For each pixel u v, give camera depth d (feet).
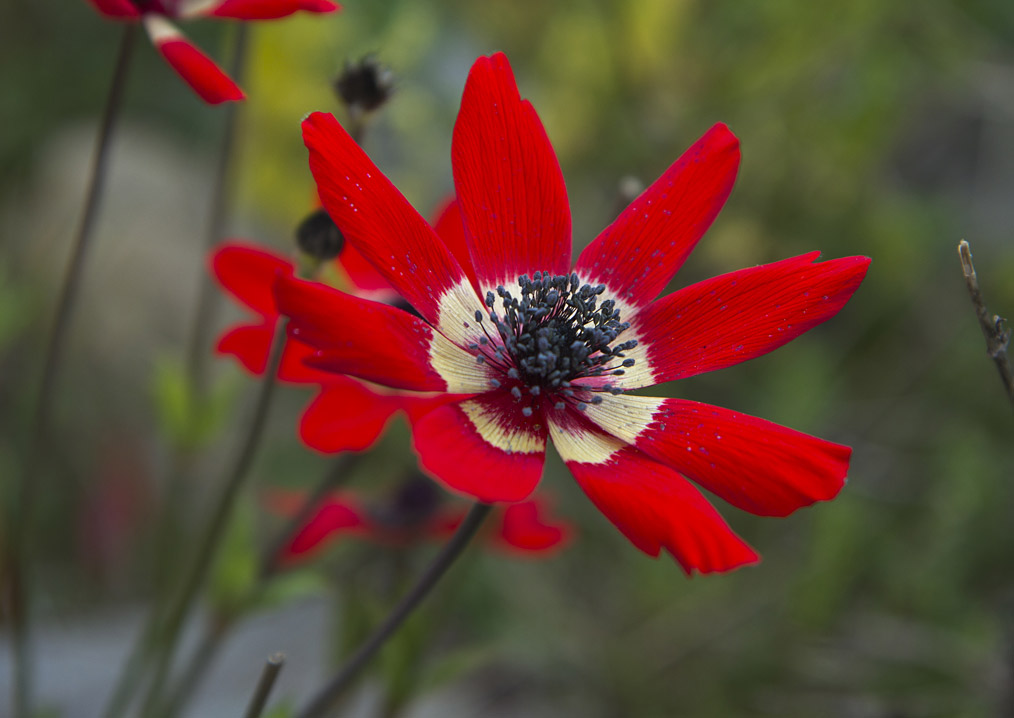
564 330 0.78
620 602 1.14
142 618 1.16
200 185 1.56
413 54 1.24
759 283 0.77
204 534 0.87
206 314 0.95
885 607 1.10
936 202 1.43
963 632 1.05
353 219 0.72
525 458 0.73
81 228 0.83
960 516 1.08
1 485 1.15
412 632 0.88
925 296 1.36
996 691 1.01
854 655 1.07
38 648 1.10
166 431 0.95
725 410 0.75
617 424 0.76
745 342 0.77
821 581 1.06
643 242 0.80
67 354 1.27
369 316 0.72
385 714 0.88
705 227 0.79
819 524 1.08
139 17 0.79
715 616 1.11
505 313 0.78
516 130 0.78
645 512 0.71
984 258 1.38
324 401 0.81
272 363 0.78
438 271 0.76
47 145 1.47
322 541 0.94
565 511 1.21
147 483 1.27
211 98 0.77
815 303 0.76
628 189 0.84
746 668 1.09
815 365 1.17
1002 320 0.76
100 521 1.23
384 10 1.22
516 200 0.79
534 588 1.14
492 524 0.91
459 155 0.78
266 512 1.19
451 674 0.88
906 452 1.24
